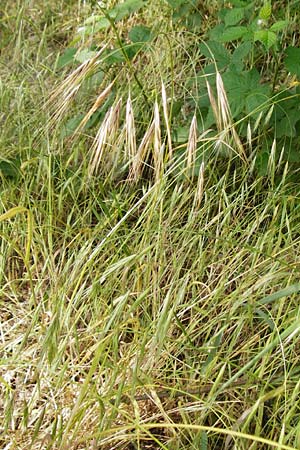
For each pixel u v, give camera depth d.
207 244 2.28
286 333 1.59
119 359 1.98
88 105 2.79
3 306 2.25
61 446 1.65
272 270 1.96
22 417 1.86
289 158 2.35
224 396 1.85
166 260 2.23
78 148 2.52
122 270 2.17
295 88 2.52
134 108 2.64
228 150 2.29
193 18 2.85
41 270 2.36
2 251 2.26
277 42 2.47
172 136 2.48
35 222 2.43
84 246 2.09
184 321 2.11
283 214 2.10
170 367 1.95
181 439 1.78
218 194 2.26
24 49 3.27
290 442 1.69
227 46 2.90
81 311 1.93
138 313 2.04
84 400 1.82
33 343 2.07
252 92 2.26
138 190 2.45
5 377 1.99
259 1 2.76
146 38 2.66
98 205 2.51
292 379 1.78
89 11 3.34
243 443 1.66
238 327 1.85
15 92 3.04
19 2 3.61
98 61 2.29
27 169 2.56
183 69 2.75
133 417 1.82
